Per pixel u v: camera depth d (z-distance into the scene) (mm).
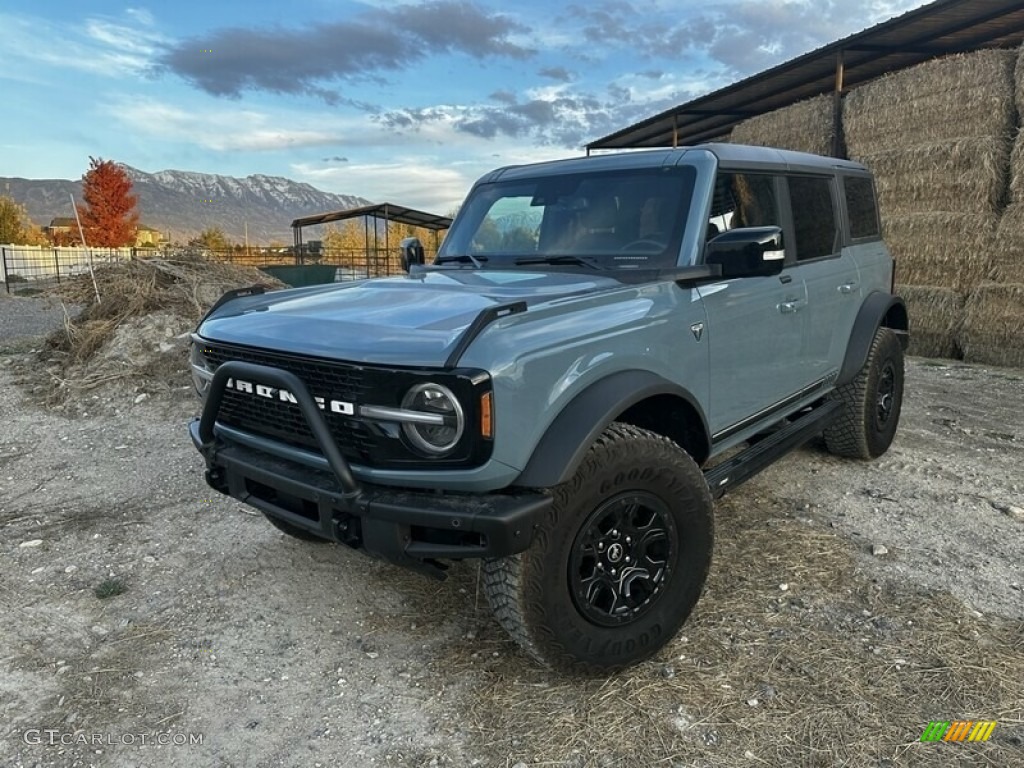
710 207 3408
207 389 3211
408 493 2465
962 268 9625
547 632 2574
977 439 5875
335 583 3695
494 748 2490
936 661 2875
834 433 5129
